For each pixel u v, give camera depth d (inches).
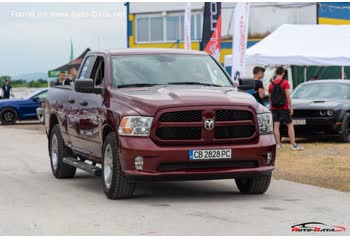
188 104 380.2
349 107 757.9
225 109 384.2
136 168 376.8
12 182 482.6
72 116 471.2
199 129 380.8
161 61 445.7
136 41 1744.6
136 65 438.9
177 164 378.6
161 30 1715.1
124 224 326.0
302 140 813.9
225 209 364.8
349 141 765.3
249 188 414.9
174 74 437.4
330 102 759.7
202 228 315.3
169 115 378.9
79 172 544.7
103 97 422.0
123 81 426.3
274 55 932.0
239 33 768.3
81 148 462.0
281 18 1475.1
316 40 980.6
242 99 395.2
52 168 517.3
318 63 929.5
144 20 1733.5
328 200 394.6
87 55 483.5
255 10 1497.3
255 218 339.0
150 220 335.3
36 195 419.8
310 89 807.7
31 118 1336.1
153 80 430.3
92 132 430.9
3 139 920.9
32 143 848.3
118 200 398.6
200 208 368.5
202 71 446.0
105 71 434.6
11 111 1323.8
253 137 389.7
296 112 751.1
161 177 375.9
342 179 487.8
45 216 348.2
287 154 659.4
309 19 1455.5
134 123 379.6
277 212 354.9
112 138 393.1
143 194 422.3
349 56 932.6
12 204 385.7
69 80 786.8
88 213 355.6
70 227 320.8
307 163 585.9
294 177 499.2
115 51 453.4
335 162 589.9
